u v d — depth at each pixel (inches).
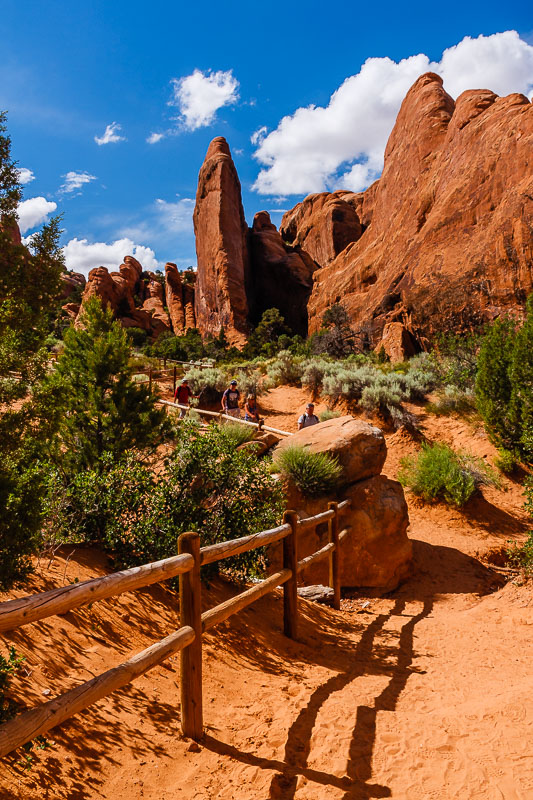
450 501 382.0
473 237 991.6
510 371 423.5
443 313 979.3
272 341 1867.6
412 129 1541.6
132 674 88.4
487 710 122.5
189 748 104.6
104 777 88.8
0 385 92.4
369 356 985.5
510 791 90.0
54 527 172.6
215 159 2605.8
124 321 2628.0
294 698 135.5
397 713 127.1
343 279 1749.5
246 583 223.1
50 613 74.2
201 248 2637.8
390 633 208.7
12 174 98.7
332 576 250.7
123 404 277.3
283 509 226.8
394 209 1536.7
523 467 428.1
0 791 74.2
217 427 227.6
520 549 307.0
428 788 93.0
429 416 550.3
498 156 1002.1
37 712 69.8
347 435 314.5
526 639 193.8
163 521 188.4
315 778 97.2
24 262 95.4
